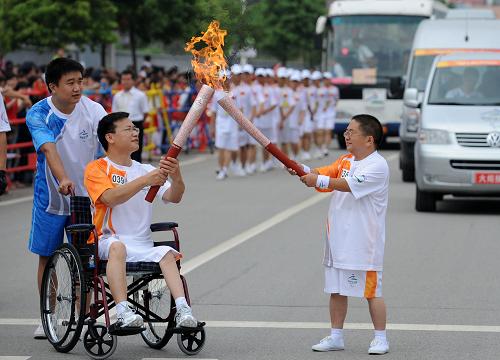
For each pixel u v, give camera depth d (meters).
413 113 23.91
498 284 12.09
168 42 36.97
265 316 10.48
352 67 34.97
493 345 9.27
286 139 29.47
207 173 26.78
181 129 8.62
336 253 9.03
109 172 9.01
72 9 33.69
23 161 22.70
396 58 34.81
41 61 40.88
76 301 8.99
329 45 35.31
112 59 48.94
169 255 8.77
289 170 8.92
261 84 26.81
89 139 9.82
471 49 24.62
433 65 19.75
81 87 9.64
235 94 26.02
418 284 12.09
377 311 9.02
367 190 8.94
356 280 8.99
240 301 11.18
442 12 40.12
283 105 28.91
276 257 13.99
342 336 9.16
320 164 29.23
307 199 20.80
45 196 9.70
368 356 8.91
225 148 25.03
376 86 34.72
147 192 9.05
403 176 24.50
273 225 17.05
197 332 9.06
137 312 9.06
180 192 9.08
